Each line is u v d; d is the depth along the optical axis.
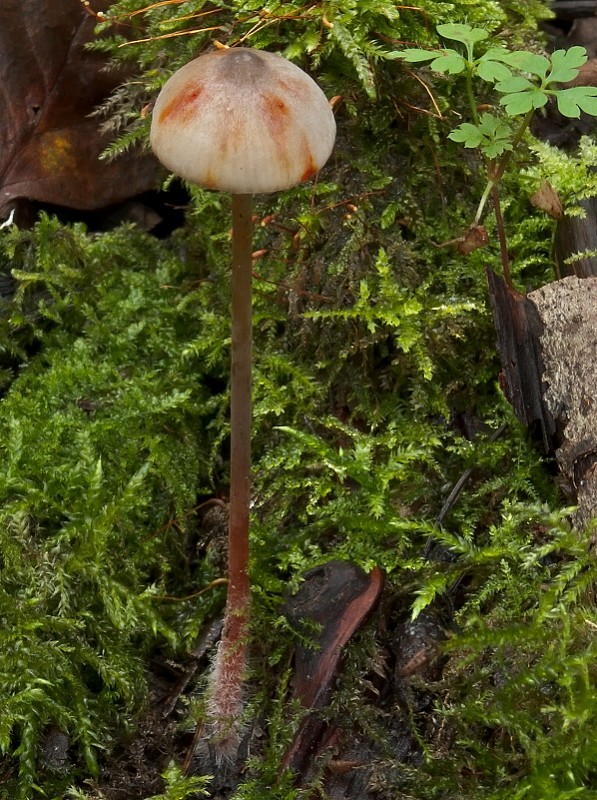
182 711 0.20
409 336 0.21
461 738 0.18
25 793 0.19
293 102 0.16
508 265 0.20
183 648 0.21
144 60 0.22
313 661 0.19
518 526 0.20
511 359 0.20
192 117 0.16
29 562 0.20
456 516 0.21
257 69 0.16
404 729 0.19
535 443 0.21
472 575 0.20
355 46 0.20
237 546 0.19
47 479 0.21
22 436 0.21
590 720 0.17
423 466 0.21
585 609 0.18
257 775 0.19
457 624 0.20
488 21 0.21
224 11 0.21
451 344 0.21
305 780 0.19
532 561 0.19
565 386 0.20
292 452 0.21
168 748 0.20
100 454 0.22
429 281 0.22
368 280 0.22
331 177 0.22
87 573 0.20
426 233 0.22
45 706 0.19
